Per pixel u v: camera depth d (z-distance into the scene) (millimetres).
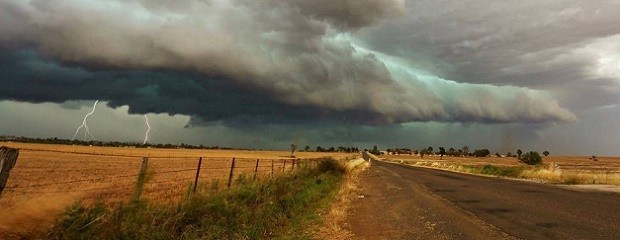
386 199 19766
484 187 25766
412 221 13008
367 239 10508
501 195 20375
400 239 10375
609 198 18750
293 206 14852
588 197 19188
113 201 9859
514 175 40438
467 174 46156
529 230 10789
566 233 10328
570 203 16672
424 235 10711
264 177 17406
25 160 42688
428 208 15906
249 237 10141
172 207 9617
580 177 31469
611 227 11078
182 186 17547
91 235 7016
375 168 62000
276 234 11055
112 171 30797
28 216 6332
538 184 28906
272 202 13391
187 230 8930
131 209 8328
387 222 12961
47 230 6426
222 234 9516
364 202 18562
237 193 12578
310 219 13406
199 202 10258
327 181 26047
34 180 20328
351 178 33500
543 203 16750
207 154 124125
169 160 67375
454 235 10523
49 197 6996
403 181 32312
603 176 31141
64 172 28125
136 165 42031
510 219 12648
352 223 12906
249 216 11289
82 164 40719
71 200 7254
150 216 8617
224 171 36125
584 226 11273
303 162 30984
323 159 37031
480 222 12234
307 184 21281
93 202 7945
